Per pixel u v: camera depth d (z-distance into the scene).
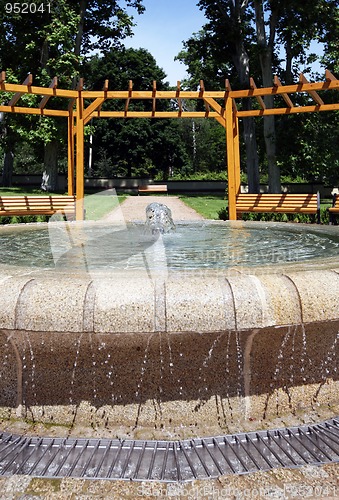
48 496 1.91
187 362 2.53
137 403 2.56
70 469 2.15
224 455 2.27
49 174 22.95
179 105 10.96
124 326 2.22
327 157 18.56
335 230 6.11
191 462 2.21
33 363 2.58
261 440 2.40
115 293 2.26
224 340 2.49
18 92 9.31
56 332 2.28
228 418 2.61
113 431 2.50
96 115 10.99
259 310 2.27
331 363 2.78
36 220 10.81
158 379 2.54
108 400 2.56
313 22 19.80
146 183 32.28
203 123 59.47
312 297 2.35
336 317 2.38
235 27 21.69
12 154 30.03
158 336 2.40
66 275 2.55
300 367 2.70
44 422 2.62
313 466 2.08
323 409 2.75
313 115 18.91
